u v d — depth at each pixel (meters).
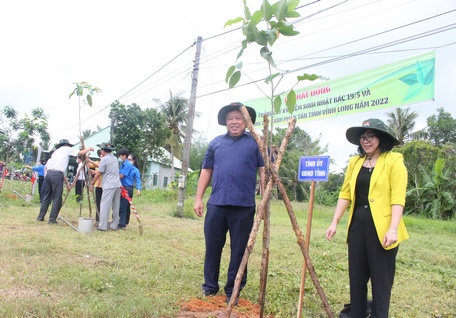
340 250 7.12
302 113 9.74
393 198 2.71
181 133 34.59
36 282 3.53
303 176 3.36
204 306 3.35
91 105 7.30
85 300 3.18
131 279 3.91
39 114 17.84
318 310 3.64
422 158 19.81
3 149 18.16
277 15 2.56
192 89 12.41
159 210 12.95
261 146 2.71
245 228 3.60
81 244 5.48
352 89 8.57
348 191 3.06
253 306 3.54
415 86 7.44
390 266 2.75
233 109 3.66
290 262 5.63
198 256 5.49
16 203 10.92
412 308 3.95
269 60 2.62
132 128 26.59
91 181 8.34
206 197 18.78
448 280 5.33
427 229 12.60
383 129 2.77
